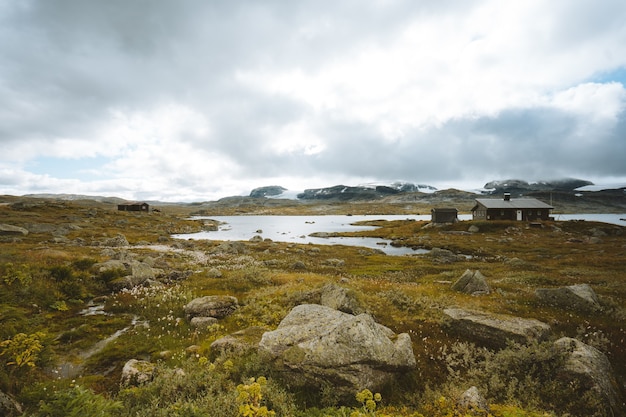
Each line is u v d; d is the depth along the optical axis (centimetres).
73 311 1969
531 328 1461
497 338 1466
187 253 5041
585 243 6162
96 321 1791
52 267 2334
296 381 1075
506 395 1102
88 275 2498
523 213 9762
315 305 1631
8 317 1467
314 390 1051
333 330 1186
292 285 2605
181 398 887
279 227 15075
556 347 1265
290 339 1220
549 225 8256
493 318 1588
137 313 1977
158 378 998
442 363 1356
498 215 9825
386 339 1200
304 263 4503
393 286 2678
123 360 1352
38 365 1116
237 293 2512
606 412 1009
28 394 838
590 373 1095
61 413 654
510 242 6700
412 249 7000
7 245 4156
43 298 1958
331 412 861
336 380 1031
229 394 887
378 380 1092
